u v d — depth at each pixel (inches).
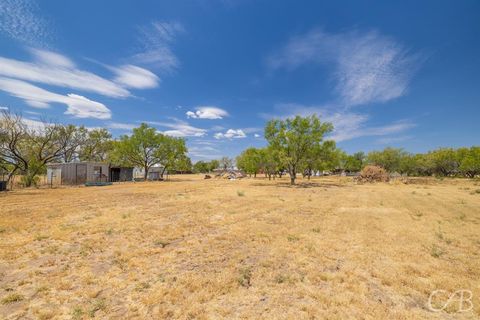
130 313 132.4
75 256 218.2
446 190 912.9
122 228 315.3
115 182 1567.4
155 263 203.3
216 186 1142.3
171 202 561.3
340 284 166.1
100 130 1975.9
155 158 1932.8
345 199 637.3
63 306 139.9
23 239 265.1
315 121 1221.1
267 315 130.4
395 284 164.6
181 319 127.5
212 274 181.6
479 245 248.8
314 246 244.8
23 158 1169.4
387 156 2314.2
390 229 315.6
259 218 387.2
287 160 1247.5
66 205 510.0
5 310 135.4
